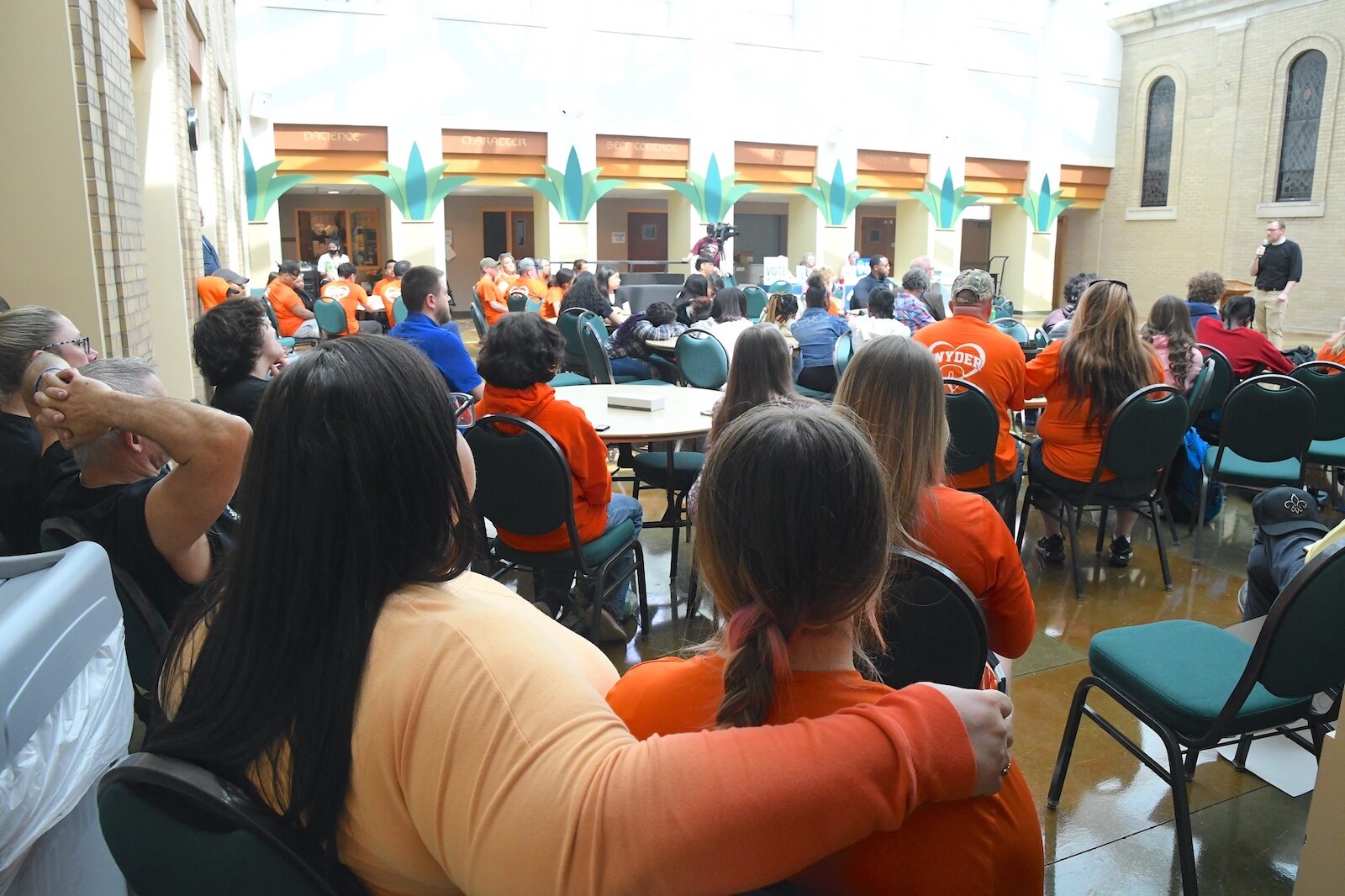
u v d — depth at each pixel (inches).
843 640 32.6
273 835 27.9
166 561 58.2
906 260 677.3
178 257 203.9
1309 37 560.4
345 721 27.5
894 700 28.8
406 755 26.6
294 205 609.9
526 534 103.1
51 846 39.6
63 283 113.5
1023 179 674.2
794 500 30.1
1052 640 118.7
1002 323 278.4
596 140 561.9
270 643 28.8
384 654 27.8
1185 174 645.9
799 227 644.7
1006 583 63.9
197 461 55.0
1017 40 652.7
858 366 64.7
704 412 139.4
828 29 601.6
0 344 67.6
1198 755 89.7
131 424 54.6
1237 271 614.9
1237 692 64.2
